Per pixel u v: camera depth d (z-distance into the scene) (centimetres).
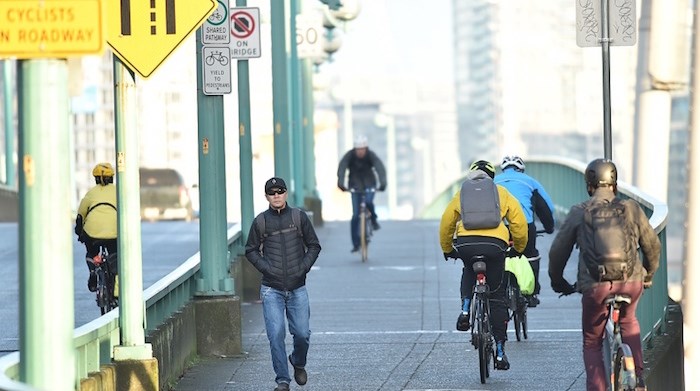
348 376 3127
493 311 3034
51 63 1744
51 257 1744
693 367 2541
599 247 2267
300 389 2969
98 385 2414
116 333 2741
